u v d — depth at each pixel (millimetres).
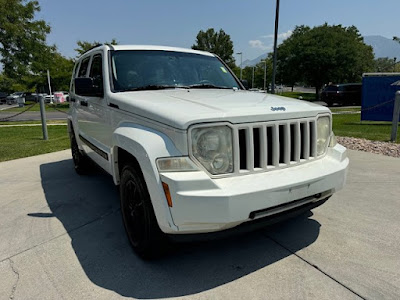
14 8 18984
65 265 2656
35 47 20250
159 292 2293
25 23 19672
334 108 22375
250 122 2316
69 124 5535
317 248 2842
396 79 10930
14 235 3215
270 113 2400
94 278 2471
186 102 2631
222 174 2256
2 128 12875
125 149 2594
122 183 2879
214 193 2117
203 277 2459
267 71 55875
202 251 2842
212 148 2221
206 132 2203
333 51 33875
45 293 2297
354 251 2777
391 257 2670
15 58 19719
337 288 2279
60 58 31156
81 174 5500
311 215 3561
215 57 4438
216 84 3916
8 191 4645
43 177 5383
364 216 3498
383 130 9875
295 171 2516
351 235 3072
